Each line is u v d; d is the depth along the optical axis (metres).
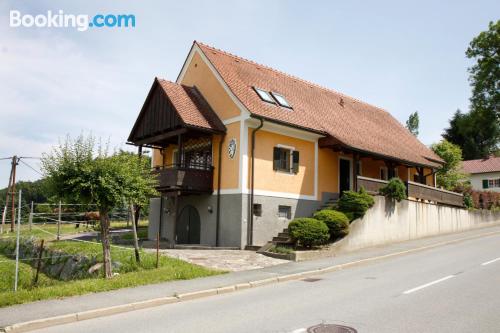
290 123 19.34
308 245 16.64
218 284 11.07
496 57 38.66
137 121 21.91
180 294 9.90
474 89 40.34
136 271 12.59
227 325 7.45
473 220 29.53
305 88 26.28
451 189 31.95
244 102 18.78
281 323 7.49
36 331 7.55
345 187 23.12
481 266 13.62
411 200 22.89
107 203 11.85
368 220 19.17
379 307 8.53
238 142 18.70
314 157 21.36
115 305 8.88
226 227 18.64
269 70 25.08
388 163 25.09
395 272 12.98
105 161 11.62
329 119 23.52
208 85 21.00
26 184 51.06
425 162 27.06
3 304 8.85
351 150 21.61
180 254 15.60
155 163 24.44
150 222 23.83
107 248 11.91
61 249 17.83
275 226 19.20
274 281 11.89
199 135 20.25
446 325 7.22
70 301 9.20
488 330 6.95
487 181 52.16
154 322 7.86
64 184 11.44
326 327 7.16
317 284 11.41
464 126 42.59
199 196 20.20
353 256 16.22
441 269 13.23
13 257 22.08
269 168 19.27
